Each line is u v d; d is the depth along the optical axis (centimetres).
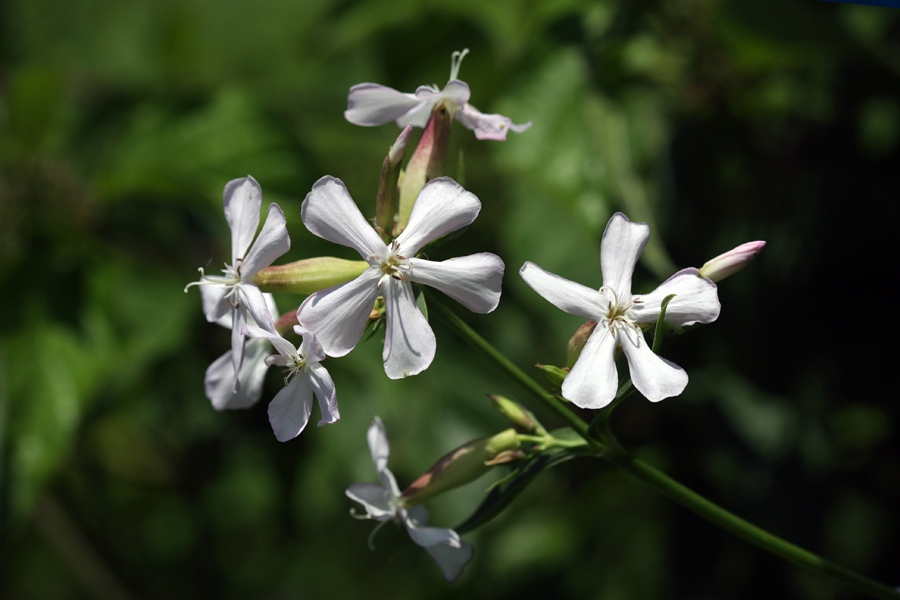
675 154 35
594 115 34
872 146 34
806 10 33
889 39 34
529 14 35
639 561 37
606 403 27
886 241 34
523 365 36
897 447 35
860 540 34
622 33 35
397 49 37
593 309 28
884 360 34
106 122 37
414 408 35
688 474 36
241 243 28
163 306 36
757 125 36
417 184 29
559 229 34
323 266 28
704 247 35
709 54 35
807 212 35
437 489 29
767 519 35
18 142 36
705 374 35
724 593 35
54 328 35
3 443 34
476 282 27
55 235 36
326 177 27
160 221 37
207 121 36
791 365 35
